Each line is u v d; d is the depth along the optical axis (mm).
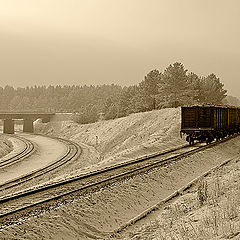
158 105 103000
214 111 49594
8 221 16703
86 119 159000
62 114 180875
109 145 87875
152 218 20234
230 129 61250
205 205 19812
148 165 32500
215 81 110250
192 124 49812
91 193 22359
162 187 27609
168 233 15719
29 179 40750
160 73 110375
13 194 23734
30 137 131375
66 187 25422
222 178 27094
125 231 18266
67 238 16703
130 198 23594
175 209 20594
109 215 20406
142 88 115250
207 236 13484
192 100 96250
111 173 30641
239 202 17766
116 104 147375
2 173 48625
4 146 82250
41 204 19781
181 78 95562
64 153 71938
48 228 16734
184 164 34656
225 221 14875
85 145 100250
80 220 18594
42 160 63188
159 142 55219
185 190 26391
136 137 77812
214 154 42094
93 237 17531
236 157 41531
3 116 154625
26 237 15383
